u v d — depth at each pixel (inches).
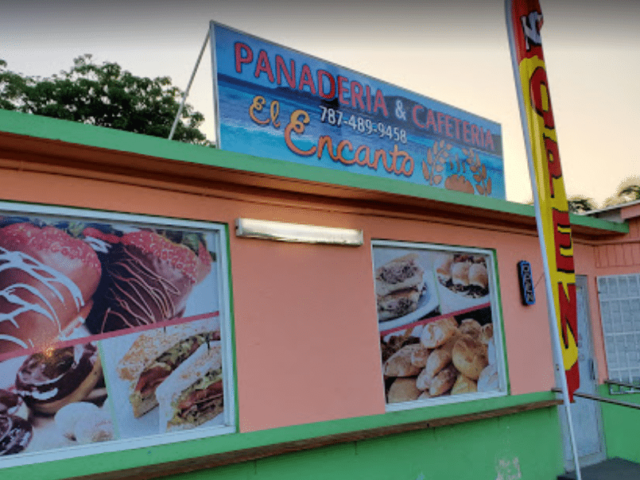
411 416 223.8
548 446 277.4
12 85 617.0
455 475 233.9
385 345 225.5
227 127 228.2
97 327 158.4
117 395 158.9
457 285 256.1
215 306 181.9
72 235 158.1
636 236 325.7
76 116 626.8
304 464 190.4
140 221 169.0
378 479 209.0
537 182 224.5
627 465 300.2
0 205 146.3
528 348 278.2
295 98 252.4
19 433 142.9
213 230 185.5
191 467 161.5
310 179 188.7
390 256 234.5
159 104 665.6
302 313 199.8
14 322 145.9
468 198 240.1
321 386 200.2
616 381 317.1
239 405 179.3
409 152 295.6
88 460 150.1
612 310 326.6
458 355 248.8
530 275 284.2
